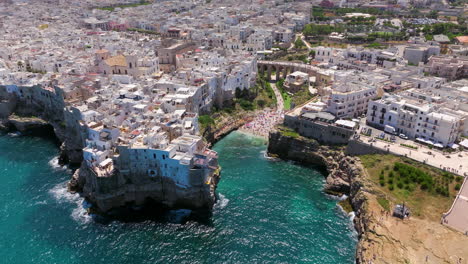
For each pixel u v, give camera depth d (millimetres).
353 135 174000
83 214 146250
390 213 134000
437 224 126938
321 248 131875
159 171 145375
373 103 186250
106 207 146000
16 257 127000
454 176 144750
